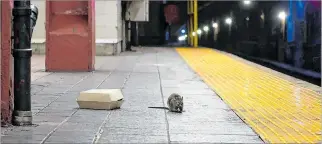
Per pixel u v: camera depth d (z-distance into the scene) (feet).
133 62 53.42
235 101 26.50
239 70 45.44
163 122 20.38
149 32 157.69
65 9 41.78
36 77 37.09
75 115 21.77
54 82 33.99
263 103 25.93
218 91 30.45
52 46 41.63
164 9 158.30
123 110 23.18
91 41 41.91
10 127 19.01
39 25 64.39
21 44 19.08
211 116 21.88
